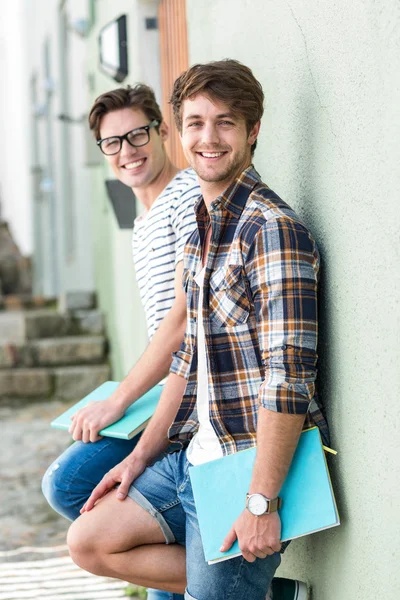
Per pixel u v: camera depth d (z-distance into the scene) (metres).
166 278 2.85
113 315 7.56
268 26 2.61
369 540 1.96
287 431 1.98
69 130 8.95
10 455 6.14
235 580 2.13
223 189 2.25
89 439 2.67
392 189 1.74
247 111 2.18
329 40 2.07
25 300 9.89
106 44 5.32
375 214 1.83
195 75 2.16
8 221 13.97
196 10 3.70
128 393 2.70
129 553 2.40
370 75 1.82
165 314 2.87
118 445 2.71
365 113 1.86
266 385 1.99
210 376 2.17
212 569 2.14
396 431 1.78
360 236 1.92
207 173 2.20
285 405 1.96
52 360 8.27
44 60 10.06
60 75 8.96
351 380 2.03
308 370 2.00
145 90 2.99
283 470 2.00
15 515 4.88
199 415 2.29
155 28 4.82
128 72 5.24
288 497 2.05
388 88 1.73
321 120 2.17
